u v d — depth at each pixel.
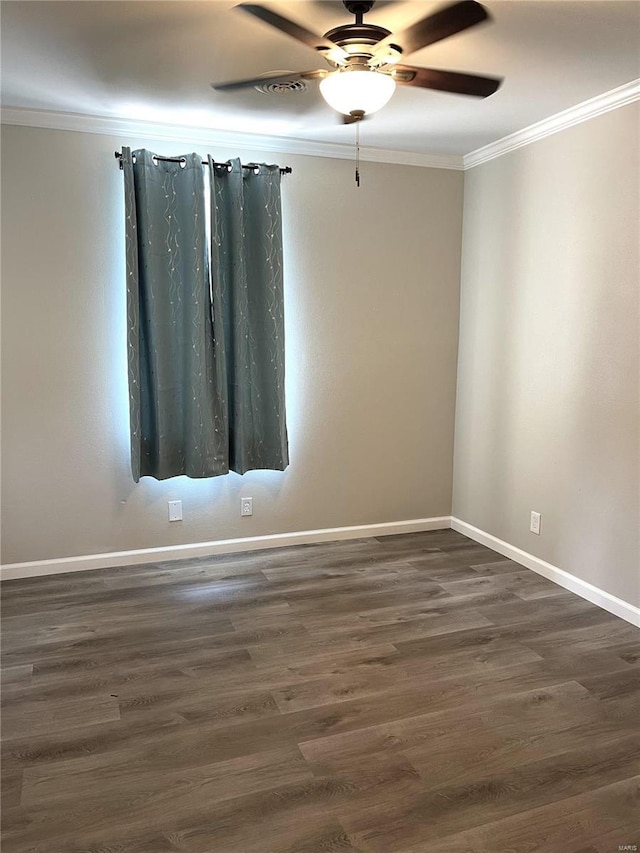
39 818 1.90
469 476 4.44
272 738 2.28
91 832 1.86
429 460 4.55
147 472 3.78
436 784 2.06
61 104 3.26
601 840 1.84
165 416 3.70
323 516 4.32
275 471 4.14
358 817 1.92
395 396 4.39
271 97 3.14
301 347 4.11
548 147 3.55
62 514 3.70
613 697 2.54
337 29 2.03
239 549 4.12
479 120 3.49
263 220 3.76
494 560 4.02
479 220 4.20
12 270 3.44
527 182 3.73
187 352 3.69
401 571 3.83
